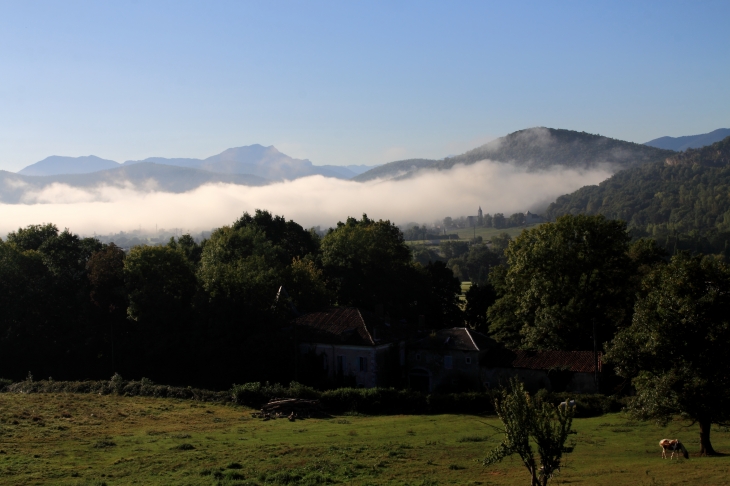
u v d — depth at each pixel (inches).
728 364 1187.9
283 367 2495.1
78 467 1235.2
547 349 2456.9
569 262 2514.8
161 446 1437.0
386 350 2493.8
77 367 2741.1
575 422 1780.3
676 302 1236.5
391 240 4094.5
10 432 1550.2
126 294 2763.3
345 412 2031.3
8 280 2758.4
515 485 1023.6
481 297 3809.1
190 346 2642.7
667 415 1279.5
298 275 3287.4
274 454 1344.7
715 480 962.1
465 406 2017.7
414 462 1262.3
